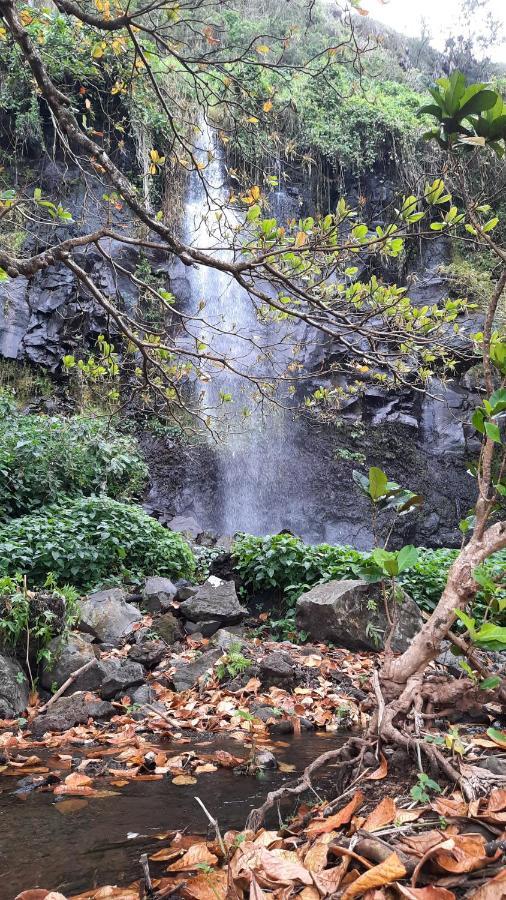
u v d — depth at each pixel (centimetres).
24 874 209
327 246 315
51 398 1337
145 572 745
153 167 404
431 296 1592
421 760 207
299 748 366
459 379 1628
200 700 450
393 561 234
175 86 1340
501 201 1182
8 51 1325
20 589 500
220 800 278
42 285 1436
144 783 304
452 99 214
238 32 1391
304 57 1540
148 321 1454
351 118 1681
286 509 1449
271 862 172
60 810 267
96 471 967
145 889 190
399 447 1555
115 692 443
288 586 668
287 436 1497
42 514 788
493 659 443
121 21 360
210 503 1375
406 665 226
